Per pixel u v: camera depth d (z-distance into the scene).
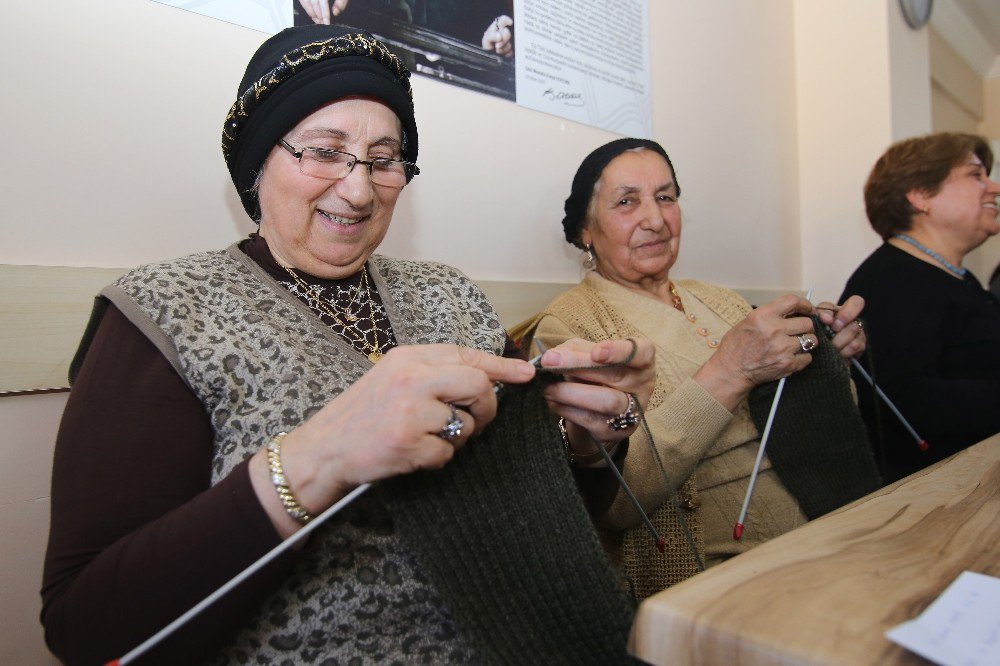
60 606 0.55
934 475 0.82
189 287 0.68
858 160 2.33
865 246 2.33
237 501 0.54
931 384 1.39
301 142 0.73
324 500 0.56
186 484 0.62
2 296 0.78
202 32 0.97
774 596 0.47
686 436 1.03
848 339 1.18
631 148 1.39
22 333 0.79
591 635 0.64
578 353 0.70
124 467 0.59
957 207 1.58
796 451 1.14
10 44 0.81
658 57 1.86
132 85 0.90
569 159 1.60
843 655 0.39
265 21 1.04
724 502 1.17
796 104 2.45
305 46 0.71
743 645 0.42
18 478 0.81
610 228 1.37
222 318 0.67
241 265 0.75
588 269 1.51
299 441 0.55
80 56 0.86
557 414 0.80
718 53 2.08
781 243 2.36
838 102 2.37
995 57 3.81
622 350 0.71
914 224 1.66
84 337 0.69
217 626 0.55
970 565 0.53
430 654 0.66
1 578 0.80
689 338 1.27
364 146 0.75
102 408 0.60
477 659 0.68
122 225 0.90
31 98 0.82
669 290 1.44
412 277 0.89
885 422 1.47
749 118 2.21
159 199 0.93
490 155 1.40
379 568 0.65
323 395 0.67
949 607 0.45
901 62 2.33
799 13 2.44
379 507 0.66
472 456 0.64
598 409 0.71
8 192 0.80
